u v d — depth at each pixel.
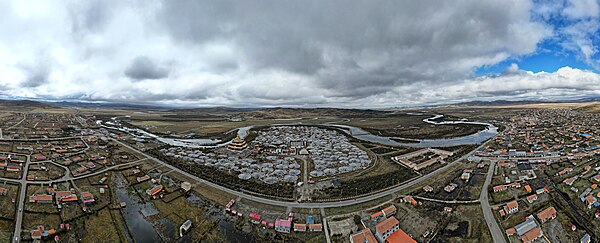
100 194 129.38
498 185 141.38
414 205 121.81
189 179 152.88
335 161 197.75
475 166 179.38
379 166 184.50
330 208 119.56
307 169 178.00
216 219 110.94
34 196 115.12
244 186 142.00
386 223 100.00
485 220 109.44
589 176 152.38
